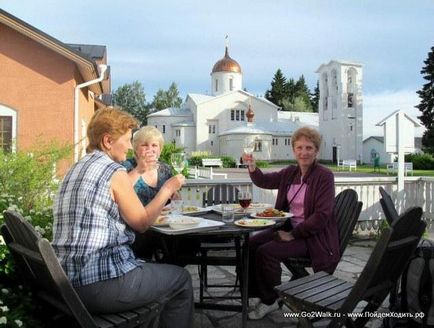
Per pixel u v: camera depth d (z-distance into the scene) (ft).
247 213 12.88
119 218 7.95
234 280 16.01
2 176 15.26
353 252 20.74
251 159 14.28
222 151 166.71
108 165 7.87
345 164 127.24
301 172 12.98
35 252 7.17
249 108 171.63
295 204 12.85
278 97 296.92
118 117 8.43
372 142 179.32
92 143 8.49
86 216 7.51
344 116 164.35
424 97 176.55
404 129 25.67
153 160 12.54
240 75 196.13
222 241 14.65
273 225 10.66
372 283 7.86
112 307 7.54
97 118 8.43
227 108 170.91
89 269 7.39
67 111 40.93
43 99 40.63
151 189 12.80
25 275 8.53
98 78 44.34
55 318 8.64
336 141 167.22
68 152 18.53
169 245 13.01
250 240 12.87
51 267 6.56
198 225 10.17
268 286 11.56
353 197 12.91
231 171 104.68
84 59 39.42
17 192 15.20
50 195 16.39
